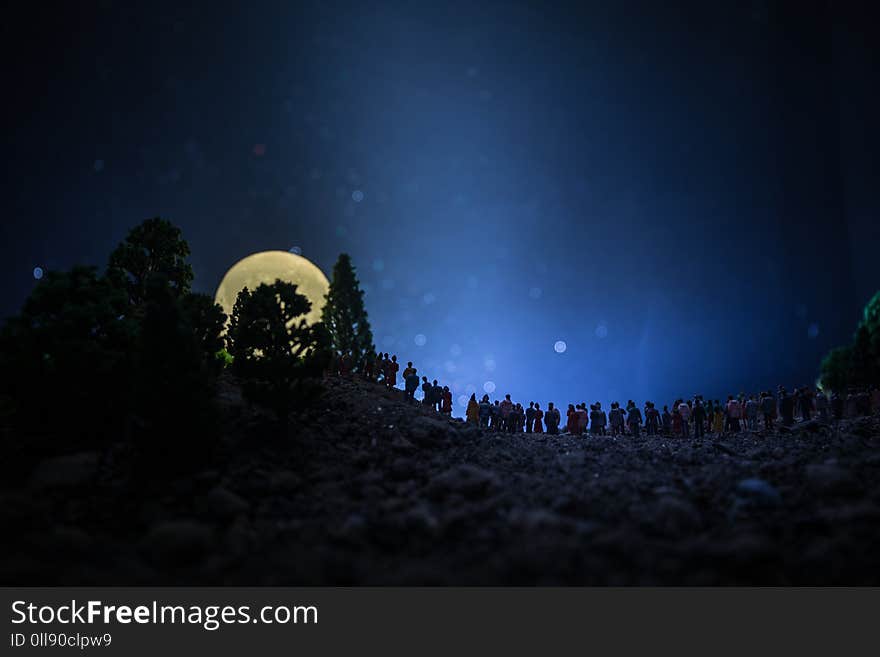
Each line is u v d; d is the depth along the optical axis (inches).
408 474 387.5
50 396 361.7
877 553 245.0
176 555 256.4
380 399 573.6
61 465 322.0
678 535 283.4
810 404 756.6
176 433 339.0
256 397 421.7
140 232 529.3
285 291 443.5
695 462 446.3
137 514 300.8
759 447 526.9
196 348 370.3
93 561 251.8
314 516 321.1
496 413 729.0
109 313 399.9
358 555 272.2
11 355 364.2
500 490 349.7
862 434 552.1
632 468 423.5
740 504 311.0
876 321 845.2
